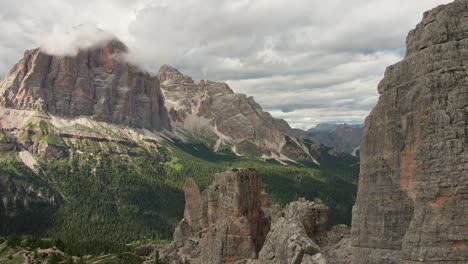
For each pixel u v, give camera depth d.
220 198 116.25
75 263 179.38
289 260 75.44
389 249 60.38
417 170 57.41
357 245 64.62
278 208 123.50
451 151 54.16
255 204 114.62
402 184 60.19
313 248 75.06
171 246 168.38
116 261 176.75
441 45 58.03
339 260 79.38
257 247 112.06
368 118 66.31
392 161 61.50
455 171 53.47
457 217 52.66
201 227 158.25
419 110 58.19
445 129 55.03
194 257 142.50
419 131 58.00
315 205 99.94
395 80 62.84
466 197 52.59
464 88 55.38
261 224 116.06
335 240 92.69
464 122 54.47
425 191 55.44
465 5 59.53
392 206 60.81
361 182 66.12
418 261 53.91
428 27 60.94
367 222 63.47
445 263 52.28
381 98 64.50
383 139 63.19
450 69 56.75
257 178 117.06
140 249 191.50
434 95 56.91
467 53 56.62
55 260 174.25
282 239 80.38
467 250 51.66
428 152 55.75
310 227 94.69
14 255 192.62
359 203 65.69
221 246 109.56
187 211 170.50
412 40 63.84
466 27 58.25
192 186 172.50
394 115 61.91
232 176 114.12
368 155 65.19
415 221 55.59
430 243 53.47
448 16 59.72
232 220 110.81
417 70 59.81
